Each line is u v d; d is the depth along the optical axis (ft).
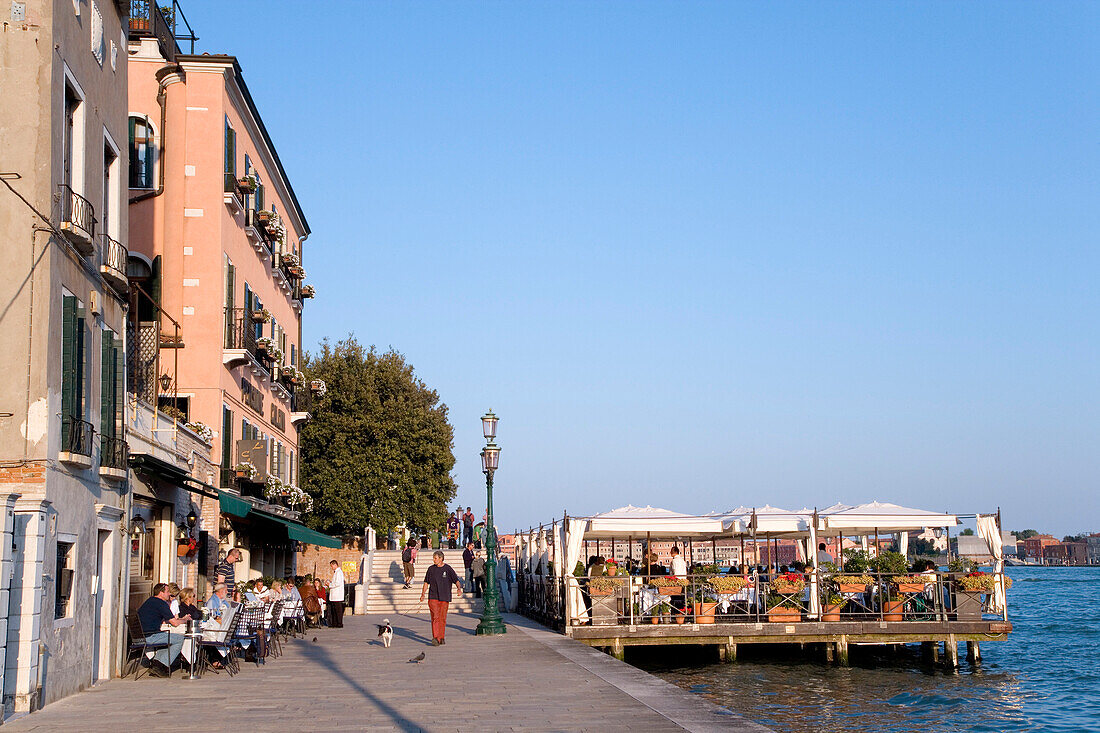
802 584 86.43
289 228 145.89
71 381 48.78
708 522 88.07
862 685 79.71
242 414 109.19
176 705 45.93
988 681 83.25
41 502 44.65
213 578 92.02
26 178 47.67
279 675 58.39
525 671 57.93
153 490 70.69
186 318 98.63
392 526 182.39
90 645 52.54
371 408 185.98
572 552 84.28
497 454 87.92
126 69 62.80
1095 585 407.85
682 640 83.15
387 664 63.72
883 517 87.92
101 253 56.49
